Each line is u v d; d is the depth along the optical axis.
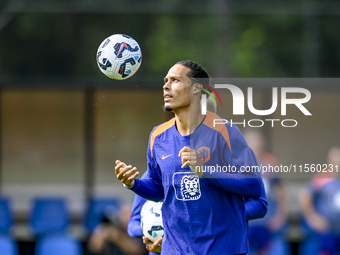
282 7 56.12
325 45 55.69
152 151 12.33
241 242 11.57
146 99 32.03
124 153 31.83
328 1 56.69
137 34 58.12
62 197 32.16
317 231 24.19
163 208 11.93
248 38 59.81
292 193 25.23
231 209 11.60
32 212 30.62
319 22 55.75
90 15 56.91
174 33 58.44
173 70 11.89
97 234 25.61
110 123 32.12
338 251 23.78
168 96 11.81
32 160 32.50
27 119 32.69
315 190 24.20
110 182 31.83
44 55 56.06
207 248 11.37
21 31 56.19
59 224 30.73
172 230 11.73
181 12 51.22
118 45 12.53
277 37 60.91
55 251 27.91
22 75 55.62
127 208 25.94
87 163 31.98
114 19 57.12
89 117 32.25
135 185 12.21
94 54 56.12
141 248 25.59
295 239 26.61
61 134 32.44
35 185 32.31
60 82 32.19
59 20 56.16
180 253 11.52
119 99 32.09
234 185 11.22
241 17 60.62
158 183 12.63
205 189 11.51
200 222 11.48
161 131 12.25
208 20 58.34
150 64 57.47
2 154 32.53
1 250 28.28
